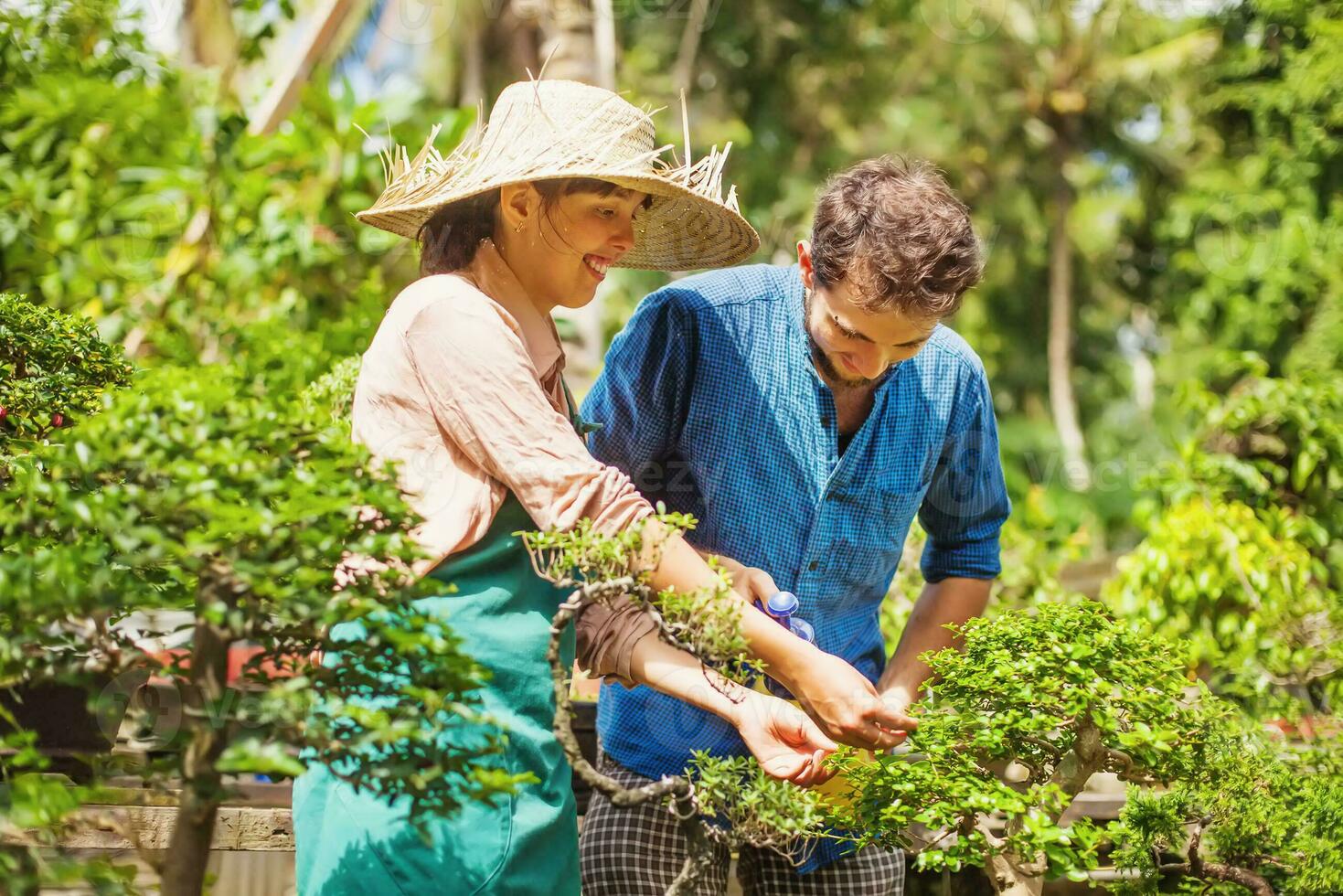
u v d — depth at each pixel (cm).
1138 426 1597
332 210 442
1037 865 166
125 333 416
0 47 434
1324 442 391
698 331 197
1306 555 374
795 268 203
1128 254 1673
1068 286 1579
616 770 198
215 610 121
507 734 144
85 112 441
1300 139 1067
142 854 130
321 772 153
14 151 449
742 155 1338
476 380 155
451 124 421
